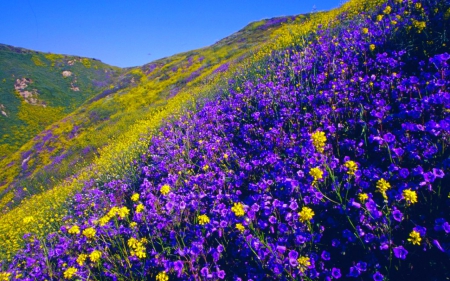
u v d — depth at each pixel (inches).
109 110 1398.9
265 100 278.5
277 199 161.8
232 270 143.6
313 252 131.5
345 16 480.4
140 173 315.3
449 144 137.8
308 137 201.0
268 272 132.4
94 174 480.1
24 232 363.6
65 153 1029.8
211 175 216.4
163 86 1478.8
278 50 506.9
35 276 197.0
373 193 144.0
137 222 199.0
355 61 247.8
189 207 194.9
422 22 214.7
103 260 184.7
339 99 219.1
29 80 2445.9
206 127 325.4
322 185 156.1
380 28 272.7
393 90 188.5
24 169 1154.7
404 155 149.6
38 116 2166.6
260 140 238.1
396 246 116.6
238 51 1480.1
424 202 126.9
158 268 161.0
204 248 160.1
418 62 208.8
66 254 207.9
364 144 176.7
